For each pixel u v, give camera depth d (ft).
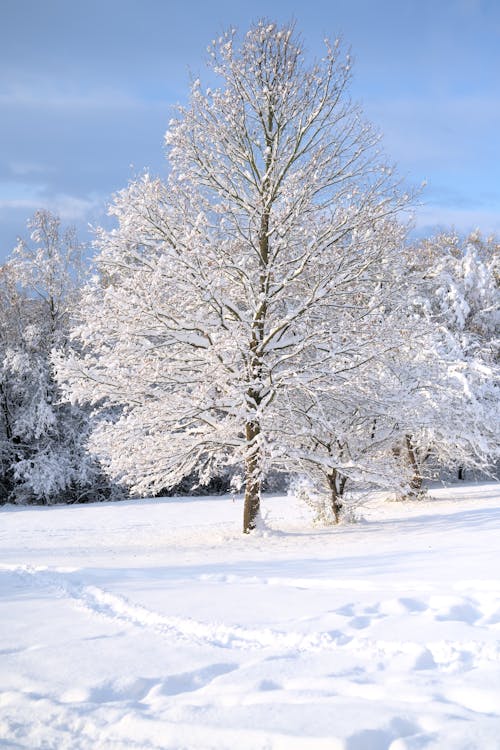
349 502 55.98
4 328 102.73
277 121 49.52
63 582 25.41
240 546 42.09
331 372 47.29
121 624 17.46
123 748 9.97
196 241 44.57
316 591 20.75
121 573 27.17
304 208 48.21
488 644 13.65
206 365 48.49
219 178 49.55
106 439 48.80
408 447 79.15
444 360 83.56
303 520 65.21
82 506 87.35
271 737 9.59
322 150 48.85
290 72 49.44
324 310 49.06
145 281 46.62
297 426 51.26
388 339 47.65
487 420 82.17
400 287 49.90
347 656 13.46
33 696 12.11
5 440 103.50
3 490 106.73
